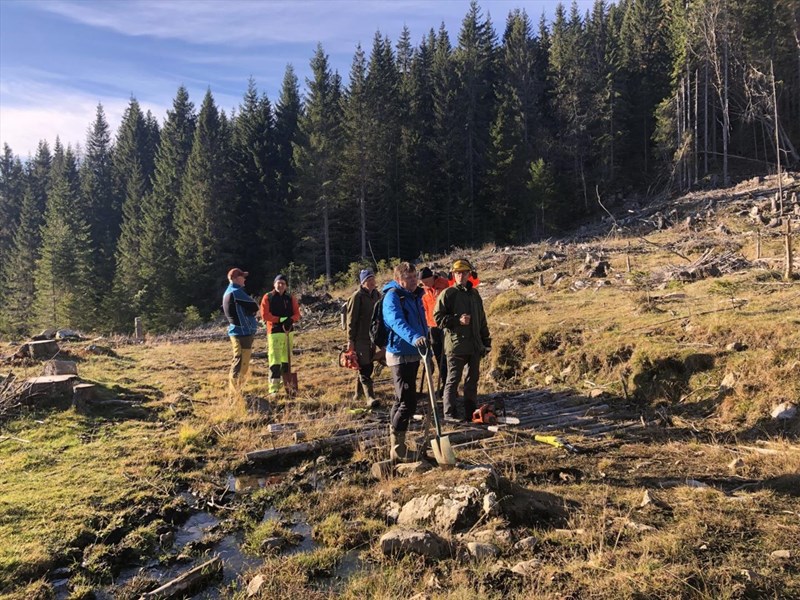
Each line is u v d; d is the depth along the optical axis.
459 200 41.50
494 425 6.50
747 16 40.25
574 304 12.61
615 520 3.88
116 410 7.38
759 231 19.27
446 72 47.56
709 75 42.16
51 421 6.80
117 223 57.88
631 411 7.31
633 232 28.44
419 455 5.41
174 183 50.41
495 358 10.03
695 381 7.26
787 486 4.42
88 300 41.06
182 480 5.30
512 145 42.19
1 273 56.81
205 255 42.00
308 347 13.73
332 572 3.60
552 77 50.12
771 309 8.60
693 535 3.55
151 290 41.16
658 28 51.81
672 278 13.80
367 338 7.55
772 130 38.84
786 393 6.24
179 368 10.74
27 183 67.62
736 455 5.33
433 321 7.26
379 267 29.53
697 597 2.90
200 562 3.88
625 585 3.02
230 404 7.55
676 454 5.58
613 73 46.25
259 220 45.62
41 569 3.67
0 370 9.43
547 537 3.70
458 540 3.72
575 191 45.12
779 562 3.22
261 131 48.50
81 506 4.55
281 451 5.91
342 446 6.13
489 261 24.61
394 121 45.53
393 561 3.60
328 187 40.19
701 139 45.19
